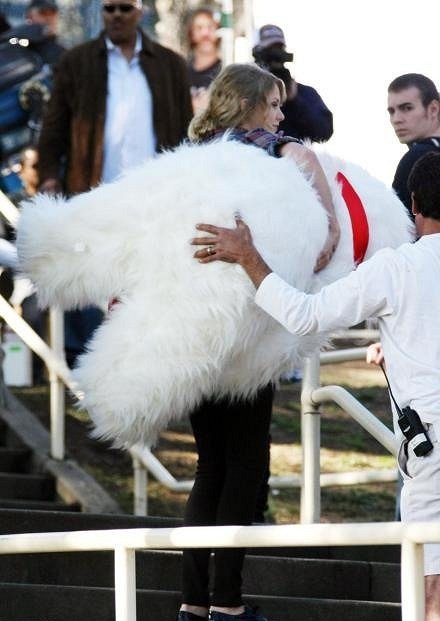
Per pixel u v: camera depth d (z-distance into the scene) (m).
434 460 8.38
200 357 8.79
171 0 27.83
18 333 16.02
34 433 16.78
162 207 8.87
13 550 8.45
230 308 8.73
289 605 11.23
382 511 16.64
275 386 9.46
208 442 9.55
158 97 16.05
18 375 19.31
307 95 13.91
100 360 8.88
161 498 16.44
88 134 15.99
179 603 10.82
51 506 15.12
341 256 9.27
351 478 13.55
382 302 8.50
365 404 19.83
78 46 16.22
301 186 9.08
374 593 12.20
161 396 8.82
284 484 14.04
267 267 8.66
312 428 12.74
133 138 15.98
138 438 9.05
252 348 8.98
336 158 9.55
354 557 12.96
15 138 18.81
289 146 9.35
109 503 15.38
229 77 9.57
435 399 8.39
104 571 11.72
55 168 16.23
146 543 7.72
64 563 11.69
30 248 9.16
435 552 8.53
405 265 8.52
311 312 8.52
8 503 14.85
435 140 12.30
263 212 8.86
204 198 8.84
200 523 9.48
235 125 9.52
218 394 9.14
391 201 9.50
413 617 6.56
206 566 9.57
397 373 8.54
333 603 11.27
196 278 8.74
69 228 9.04
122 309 8.91
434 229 8.76
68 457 16.31
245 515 9.36
